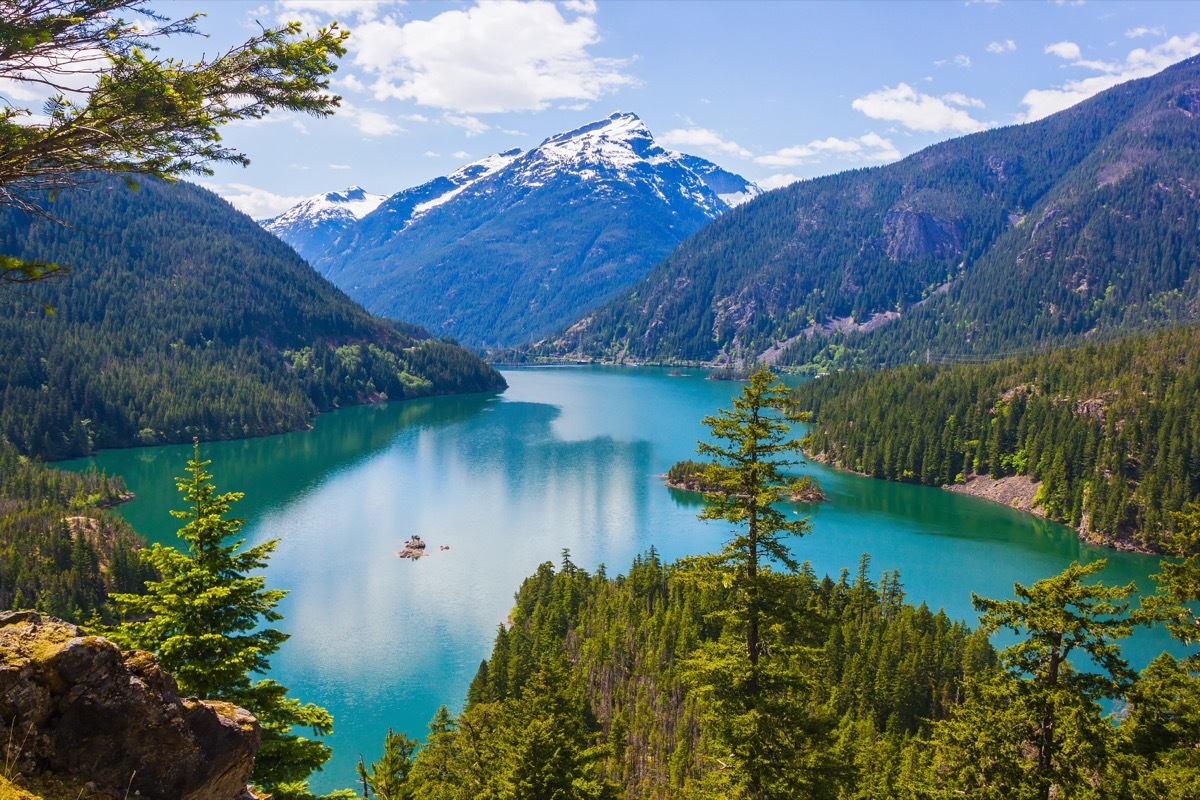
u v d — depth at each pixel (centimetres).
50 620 2027
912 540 15862
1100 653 3622
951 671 8550
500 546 14788
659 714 8112
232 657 2703
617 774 6944
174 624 2778
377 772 5356
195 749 2050
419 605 11869
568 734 4862
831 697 7988
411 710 8981
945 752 3975
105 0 1791
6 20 1720
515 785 4300
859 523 17212
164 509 16788
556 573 12281
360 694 9294
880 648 9025
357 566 13488
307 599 12012
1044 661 3738
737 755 3650
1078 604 3684
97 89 1884
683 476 19762
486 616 11512
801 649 3784
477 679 8625
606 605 10669
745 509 3778
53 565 11569
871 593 10794
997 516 18088
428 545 14700
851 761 5562
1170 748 3534
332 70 2120
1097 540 15975
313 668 9869
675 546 15012
